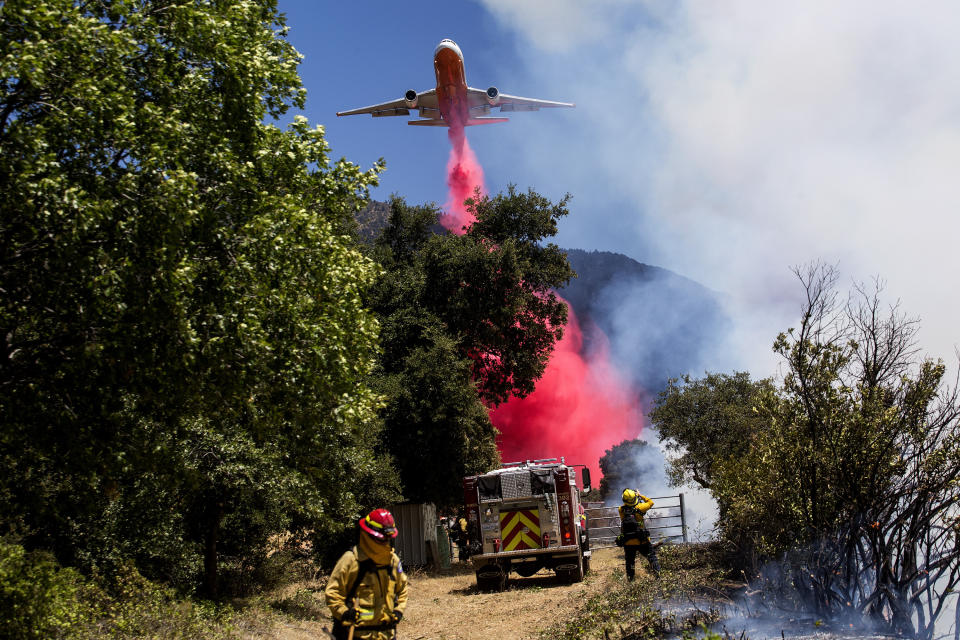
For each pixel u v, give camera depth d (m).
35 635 7.21
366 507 21.44
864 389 8.20
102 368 7.35
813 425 8.38
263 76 8.91
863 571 8.02
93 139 7.19
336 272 8.69
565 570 18.11
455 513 37.59
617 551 27.06
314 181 9.37
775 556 9.20
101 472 8.05
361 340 8.89
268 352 7.65
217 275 7.88
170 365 7.37
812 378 8.49
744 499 10.06
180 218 6.86
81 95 6.75
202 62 8.57
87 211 6.43
